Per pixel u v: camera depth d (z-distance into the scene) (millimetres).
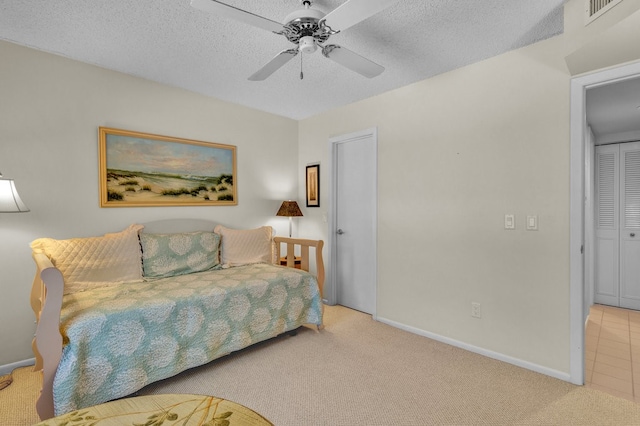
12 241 2373
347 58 1955
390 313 3252
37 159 2461
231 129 3623
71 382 1742
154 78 2982
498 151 2496
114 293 2338
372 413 1860
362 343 2814
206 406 1207
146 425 1091
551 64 2238
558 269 2227
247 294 2602
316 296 3088
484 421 1785
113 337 1934
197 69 2773
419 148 3000
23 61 2393
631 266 3787
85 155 2682
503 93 2465
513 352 2434
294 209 3930
